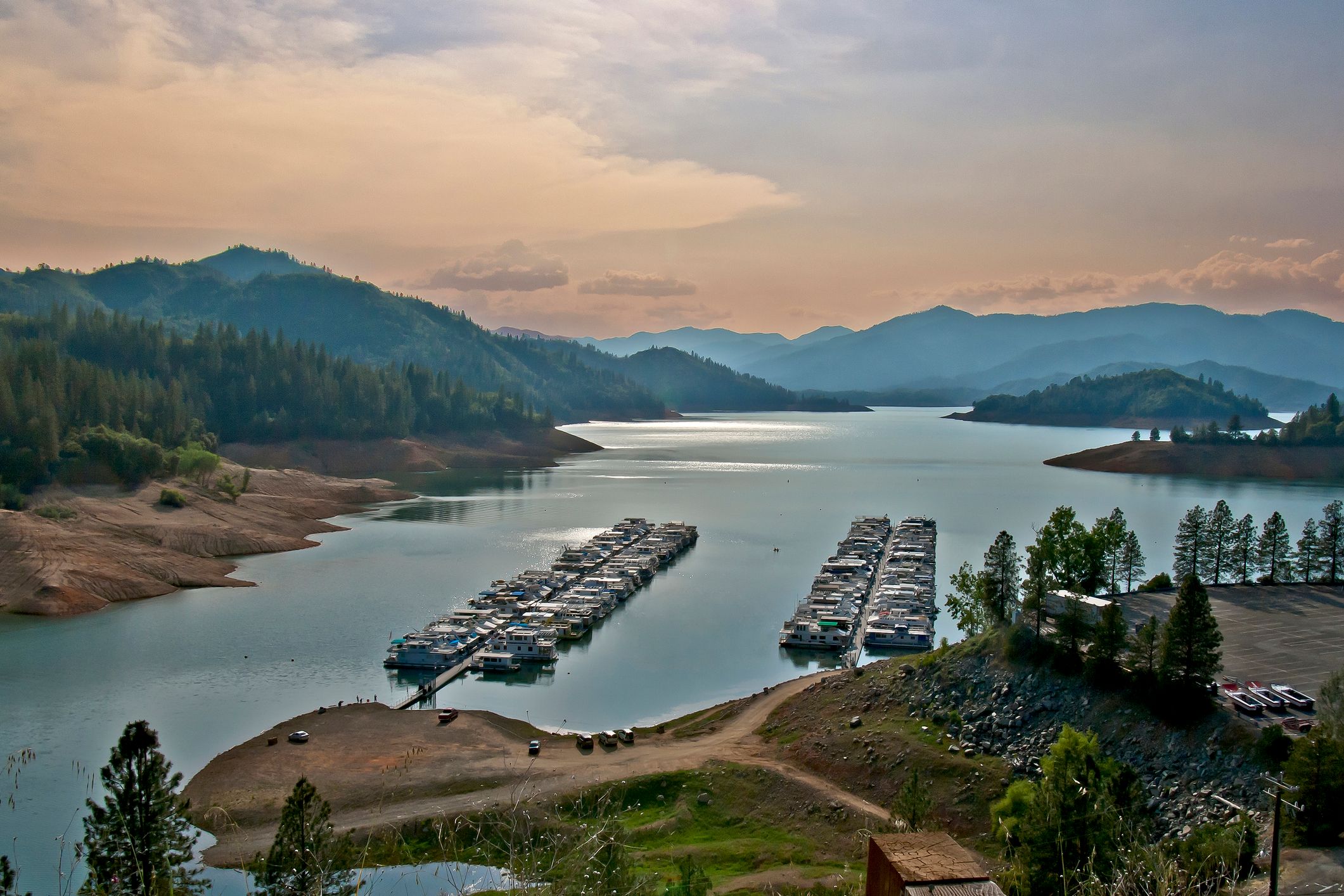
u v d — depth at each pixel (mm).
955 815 68750
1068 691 78938
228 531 188250
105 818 43344
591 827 28938
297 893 33562
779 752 83875
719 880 59812
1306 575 114562
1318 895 41094
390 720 95625
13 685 106125
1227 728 66812
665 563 183125
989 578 101500
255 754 85062
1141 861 24094
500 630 131125
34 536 158000
